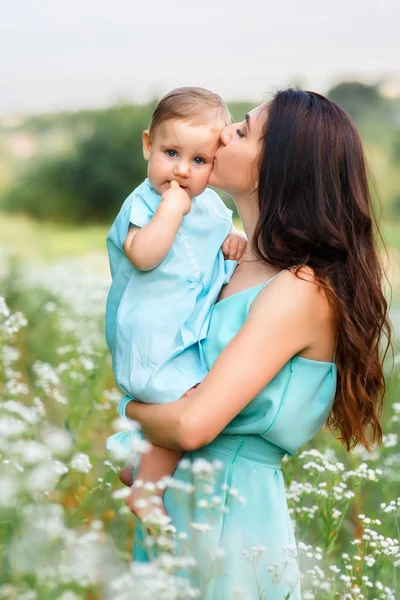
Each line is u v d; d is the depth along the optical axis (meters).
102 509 3.16
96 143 24.89
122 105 25.59
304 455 3.28
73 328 5.14
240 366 2.34
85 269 7.78
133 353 2.50
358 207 2.54
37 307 5.88
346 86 24.72
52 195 24.45
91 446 3.79
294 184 2.51
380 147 22.50
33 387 4.71
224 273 2.67
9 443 2.45
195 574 2.42
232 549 2.46
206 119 2.63
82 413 3.89
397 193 20.84
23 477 2.27
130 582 2.09
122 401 2.56
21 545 2.08
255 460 2.53
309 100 2.57
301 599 2.65
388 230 14.05
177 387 2.44
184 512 2.51
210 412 2.32
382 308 2.63
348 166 2.54
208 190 2.84
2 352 4.59
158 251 2.50
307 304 2.43
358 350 2.51
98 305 5.32
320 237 2.51
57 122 25.62
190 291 2.57
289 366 2.48
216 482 2.50
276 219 2.53
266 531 2.49
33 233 18.97
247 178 2.60
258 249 2.58
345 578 2.53
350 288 2.52
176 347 2.50
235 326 2.52
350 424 2.67
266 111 2.59
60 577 2.03
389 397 4.78
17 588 2.05
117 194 24.72
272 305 2.41
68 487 3.38
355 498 3.68
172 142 2.62
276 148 2.52
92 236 18.50
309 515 3.00
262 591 2.41
